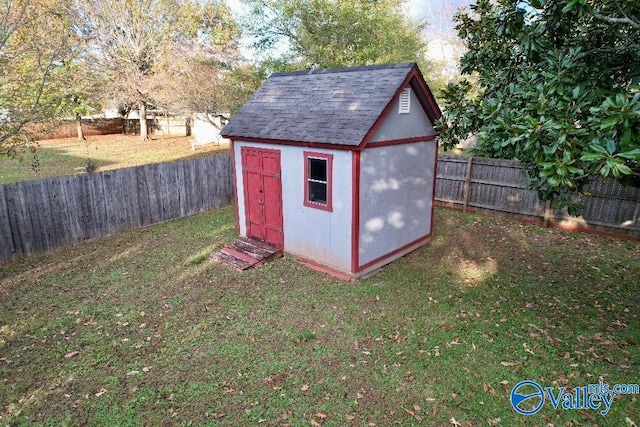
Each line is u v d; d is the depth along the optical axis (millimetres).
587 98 4230
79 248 8953
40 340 5578
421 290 6973
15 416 4285
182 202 11383
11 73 8961
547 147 3848
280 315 6184
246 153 8805
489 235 9758
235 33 19984
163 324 5957
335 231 7426
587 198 9570
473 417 4223
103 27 20766
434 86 17938
